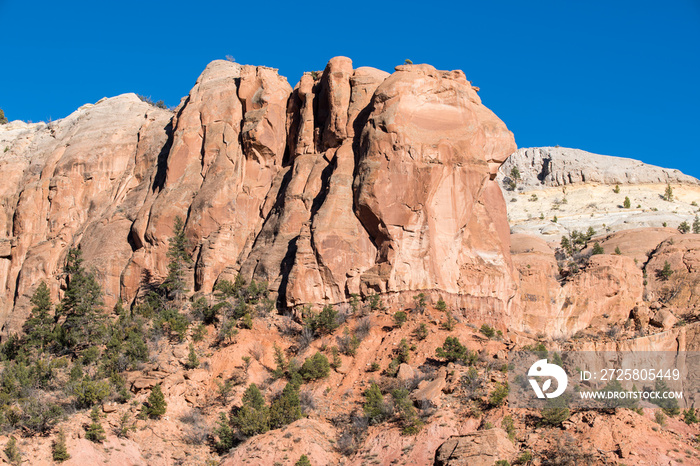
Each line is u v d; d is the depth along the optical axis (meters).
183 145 73.44
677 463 42.47
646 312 69.25
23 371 54.22
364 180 61.09
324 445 47.78
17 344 66.44
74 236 77.31
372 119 62.59
